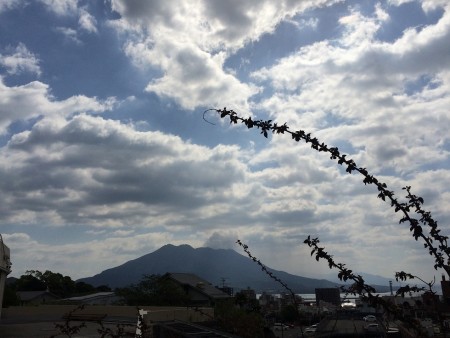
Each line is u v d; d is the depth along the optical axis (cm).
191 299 4281
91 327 1853
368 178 356
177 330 860
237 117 387
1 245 1991
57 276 7988
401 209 347
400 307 338
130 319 2333
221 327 828
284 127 377
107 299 5512
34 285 7725
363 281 341
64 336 1689
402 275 338
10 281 7769
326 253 353
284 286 569
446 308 324
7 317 3181
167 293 4084
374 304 337
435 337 323
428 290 331
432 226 338
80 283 8325
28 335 1805
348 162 362
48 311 3591
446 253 333
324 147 368
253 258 601
